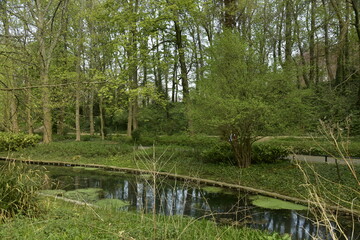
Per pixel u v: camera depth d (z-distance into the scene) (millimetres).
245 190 9344
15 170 5934
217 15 18734
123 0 17672
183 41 19672
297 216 7102
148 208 7531
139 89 16000
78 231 4266
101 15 17547
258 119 10234
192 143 16766
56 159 15602
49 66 13766
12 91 5758
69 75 14727
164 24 17891
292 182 9281
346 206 6875
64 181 11188
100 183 10836
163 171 11812
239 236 4898
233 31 11555
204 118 10773
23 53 5953
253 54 10672
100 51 19922
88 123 33219
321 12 16406
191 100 11922
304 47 21109
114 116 29969
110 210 6410
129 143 20406
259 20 17953
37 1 11703
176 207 7691
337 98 14023
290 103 10570
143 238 3961
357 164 10789
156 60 17500
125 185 10453
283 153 12016
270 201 8148
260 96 10352
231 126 10859
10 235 4027
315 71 17922
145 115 25656
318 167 10570
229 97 10430
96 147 16812
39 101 6129
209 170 11617
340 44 13383
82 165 14383
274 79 10141
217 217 7055
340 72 18375
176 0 16078
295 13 20297
